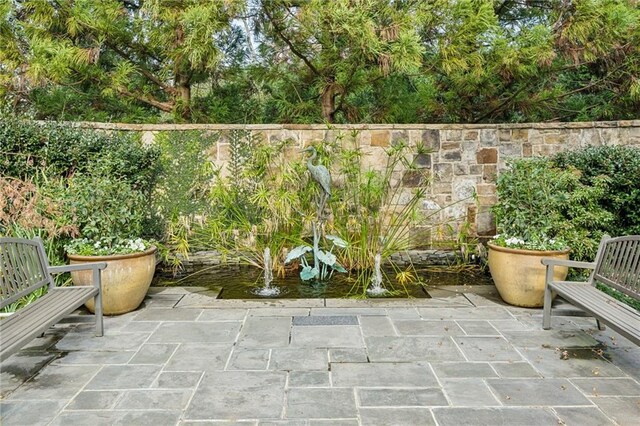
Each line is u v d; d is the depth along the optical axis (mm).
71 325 3283
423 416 2090
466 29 5020
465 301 3877
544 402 2215
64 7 5367
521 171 4102
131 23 5930
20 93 5766
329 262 4574
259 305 3762
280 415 2100
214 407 2168
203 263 5246
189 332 3145
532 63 5203
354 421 2051
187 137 5559
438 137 5816
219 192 5160
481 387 2363
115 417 2082
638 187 4355
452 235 5859
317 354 2777
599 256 3107
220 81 6996
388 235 5332
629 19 4727
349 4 4770
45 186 3965
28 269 2779
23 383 2404
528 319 3416
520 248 3691
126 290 3455
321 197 4707
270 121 7293
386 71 5137
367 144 5789
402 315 3506
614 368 2590
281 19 5672
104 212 3695
